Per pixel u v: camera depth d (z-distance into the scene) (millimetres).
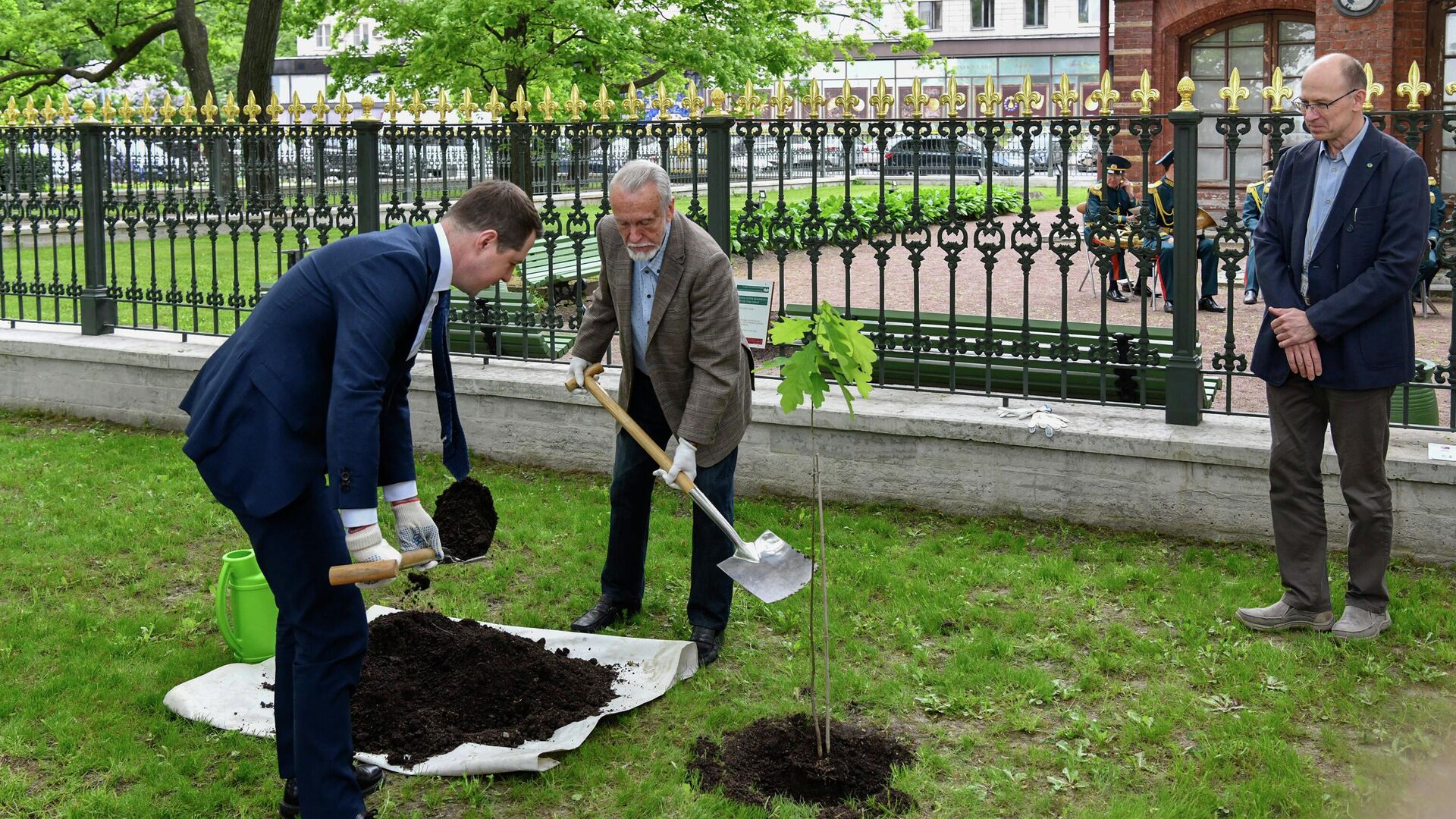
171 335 8234
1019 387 6602
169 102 7789
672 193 4223
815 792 3676
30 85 24250
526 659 4273
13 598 5125
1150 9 15984
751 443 6488
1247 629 4781
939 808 3588
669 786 3688
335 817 3281
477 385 7082
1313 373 4512
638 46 19656
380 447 3412
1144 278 6008
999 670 4422
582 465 6918
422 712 4008
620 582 4918
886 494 6273
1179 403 5887
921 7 46656
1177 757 3811
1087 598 5094
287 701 3479
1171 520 5766
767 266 16203
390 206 7309
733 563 3988
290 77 53594
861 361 3469
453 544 4023
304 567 3234
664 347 4371
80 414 8086
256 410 3156
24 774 3766
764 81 21672
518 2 18688
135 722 4082
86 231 8203
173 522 6020
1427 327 10477
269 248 14508
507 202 3375
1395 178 4410
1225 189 15898
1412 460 5297
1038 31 45594
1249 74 15656
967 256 16781
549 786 3705
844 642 4734
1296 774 3686
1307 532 4719
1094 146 25109
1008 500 6051
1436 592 5062
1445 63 13680
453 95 20578
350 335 3123
